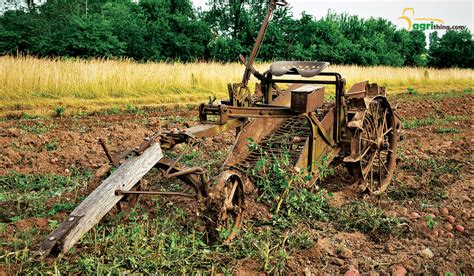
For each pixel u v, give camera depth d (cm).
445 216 548
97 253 406
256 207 521
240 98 545
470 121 1316
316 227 503
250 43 4169
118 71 1631
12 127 1027
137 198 483
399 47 5775
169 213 501
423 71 3002
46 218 484
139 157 420
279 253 417
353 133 586
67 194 571
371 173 632
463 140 992
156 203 521
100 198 373
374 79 2673
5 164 693
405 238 491
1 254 404
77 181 632
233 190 458
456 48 5609
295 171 518
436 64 5741
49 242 336
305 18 4647
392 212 548
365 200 593
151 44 3416
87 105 1402
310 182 545
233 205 462
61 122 1135
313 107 517
